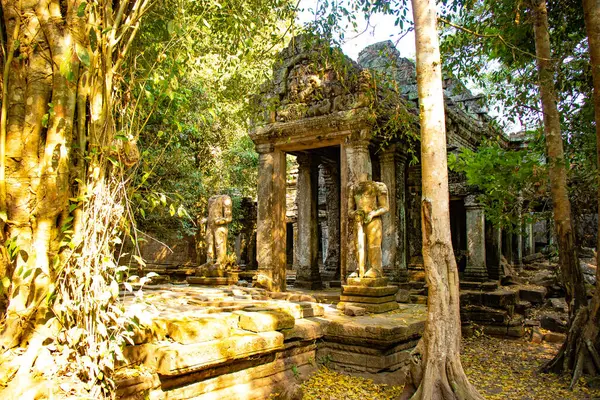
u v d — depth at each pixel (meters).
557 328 9.71
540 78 7.88
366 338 6.36
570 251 7.38
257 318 5.37
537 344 9.17
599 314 6.66
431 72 5.44
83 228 3.81
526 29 8.79
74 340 3.59
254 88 11.30
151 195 4.57
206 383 4.79
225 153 17.36
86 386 3.55
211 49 8.99
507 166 8.66
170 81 4.45
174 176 13.38
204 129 14.88
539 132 9.53
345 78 10.91
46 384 3.30
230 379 5.07
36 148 3.84
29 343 3.54
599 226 6.70
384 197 8.52
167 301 6.82
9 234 3.70
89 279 3.74
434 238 5.25
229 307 6.30
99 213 3.93
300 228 13.79
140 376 4.11
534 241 19.77
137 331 4.43
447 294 5.18
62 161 3.77
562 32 9.16
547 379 6.67
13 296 3.61
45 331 3.60
